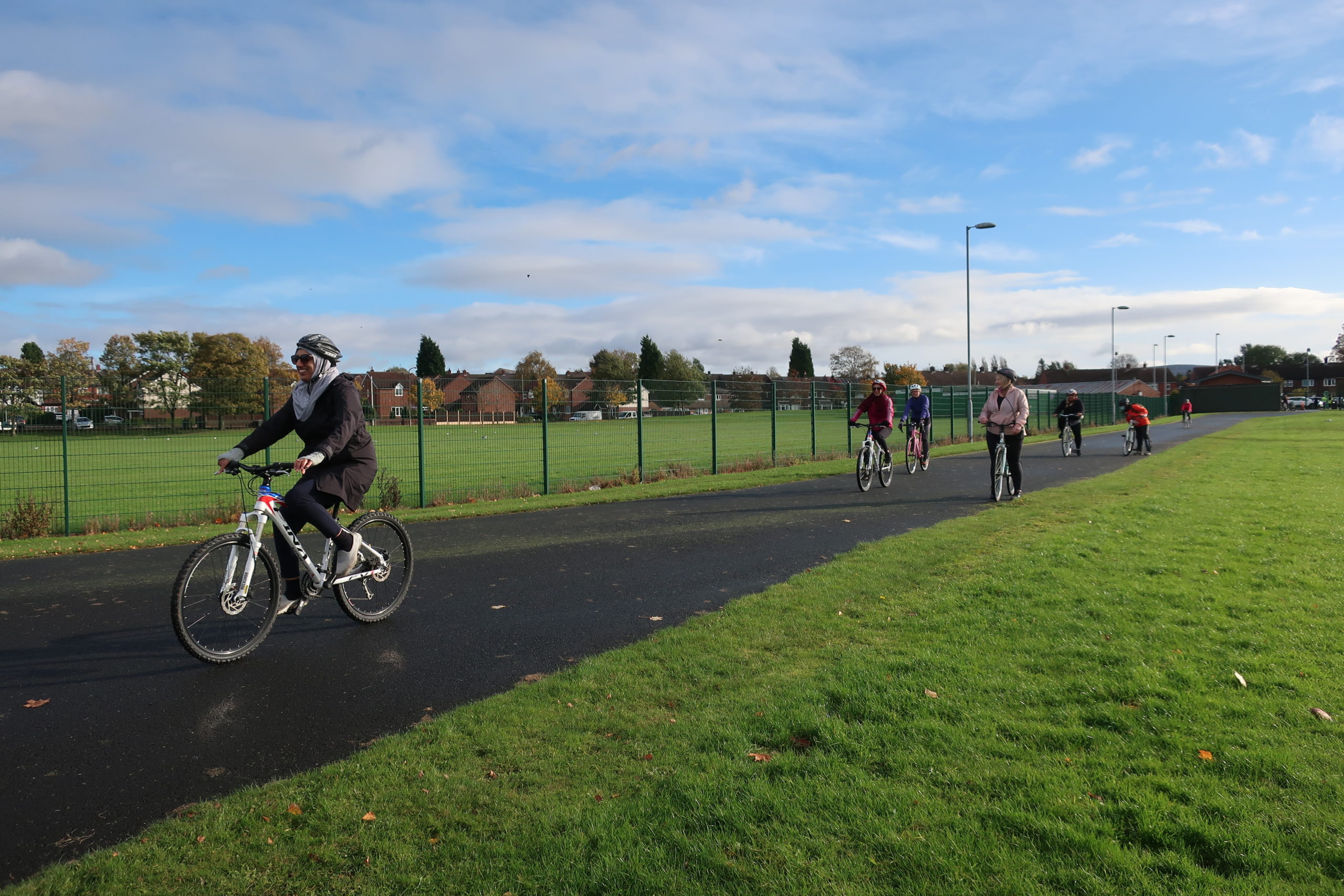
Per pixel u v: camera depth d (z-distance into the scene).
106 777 3.39
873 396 14.21
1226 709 3.72
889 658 4.56
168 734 3.83
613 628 5.54
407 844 2.77
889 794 3.01
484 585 6.88
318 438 5.40
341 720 3.98
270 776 3.39
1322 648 4.61
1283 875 2.49
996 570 6.78
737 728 3.64
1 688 4.46
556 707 3.99
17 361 56.75
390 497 12.59
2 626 5.72
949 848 2.65
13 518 10.66
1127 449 22.23
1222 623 5.12
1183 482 14.11
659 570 7.41
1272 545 7.77
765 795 3.01
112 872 2.63
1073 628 5.08
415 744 3.59
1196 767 3.18
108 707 4.19
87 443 11.21
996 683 4.11
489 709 3.98
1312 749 3.31
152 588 6.95
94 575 7.50
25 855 2.79
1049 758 3.29
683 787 3.09
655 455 19.12
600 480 15.60
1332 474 15.30
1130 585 6.16
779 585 6.54
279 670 4.74
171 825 2.93
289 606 5.25
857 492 13.47
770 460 19.11
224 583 4.88
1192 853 2.62
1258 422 48.72
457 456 21.64
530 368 78.12
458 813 2.96
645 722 3.77
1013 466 12.02
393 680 4.56
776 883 2.48
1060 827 2.74
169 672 4.72
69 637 5.43
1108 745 3.40
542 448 15.21
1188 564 6.91
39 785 3.32
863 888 2.46
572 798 3.06
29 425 10.88
